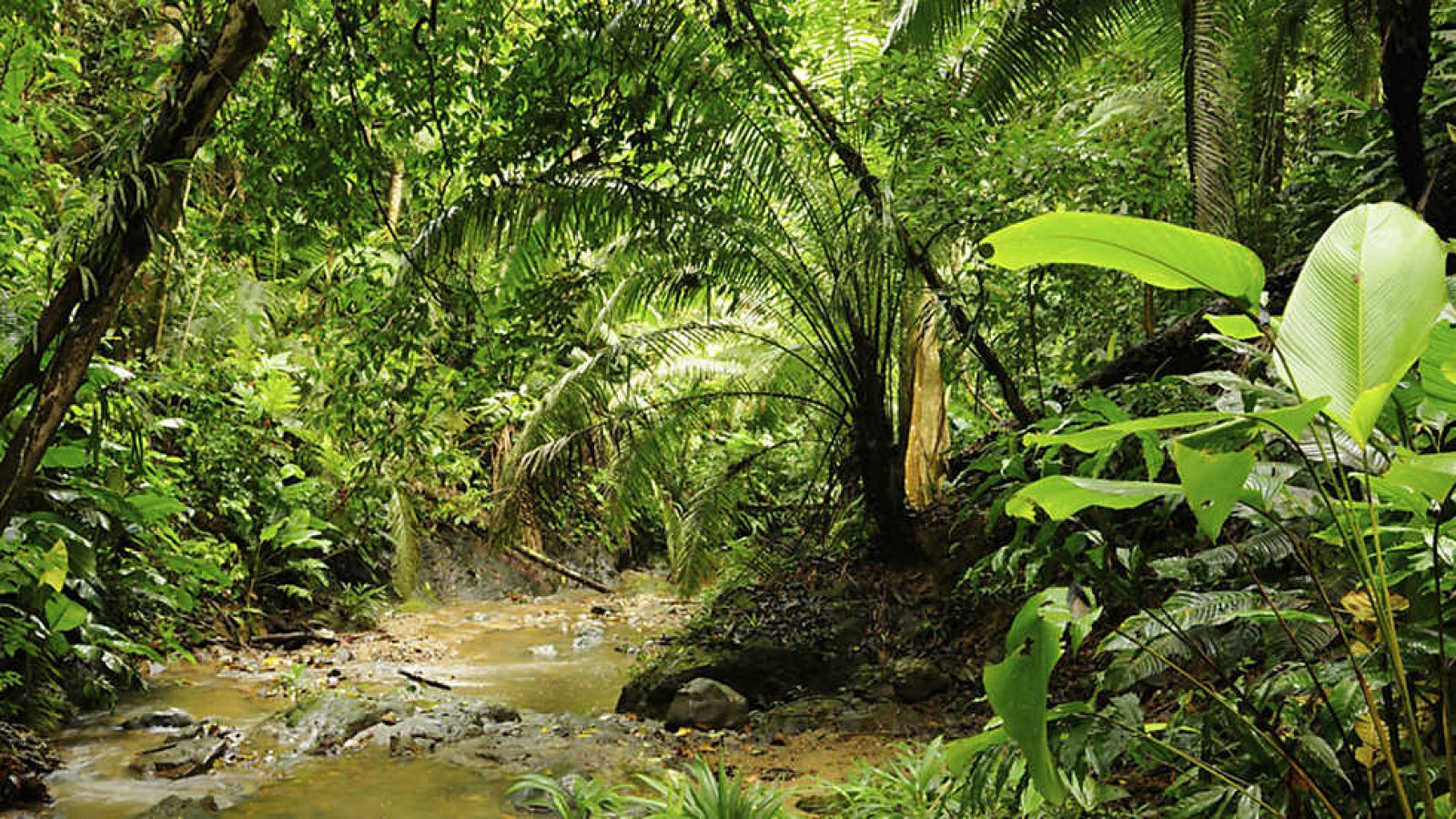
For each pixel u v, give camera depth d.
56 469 4.95
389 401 5.58
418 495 10.06
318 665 7.15
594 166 5.23
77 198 5.43
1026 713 1.67
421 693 6.31
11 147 5.00
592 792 3.97
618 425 6.84
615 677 7.02
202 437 7.24
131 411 4.64
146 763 4.51
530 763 4.74
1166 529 4.09
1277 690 2.04
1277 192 6.50
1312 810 1.97
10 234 5.07
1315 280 1.51
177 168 3.10
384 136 4.64
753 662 6.02
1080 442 1.53
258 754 4.82
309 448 8.57
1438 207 4.47
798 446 8.72
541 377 8.46
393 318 5.04
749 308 7.14
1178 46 6.63
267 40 3.18
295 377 8.34
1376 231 1.49
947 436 7.53
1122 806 2.91
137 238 3.11
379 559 9.71
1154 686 4.19
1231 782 2.00
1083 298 6.92
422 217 5.62
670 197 5.66
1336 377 1.44
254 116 4.32
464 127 4.84
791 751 5.06
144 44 4.57
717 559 7.44
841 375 6.66
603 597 11.09
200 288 7.44
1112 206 5.67
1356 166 5.30
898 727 5.30
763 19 5.09
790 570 7.07
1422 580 1.99
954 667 5.77
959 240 6.27
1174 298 7.18
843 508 7.14
